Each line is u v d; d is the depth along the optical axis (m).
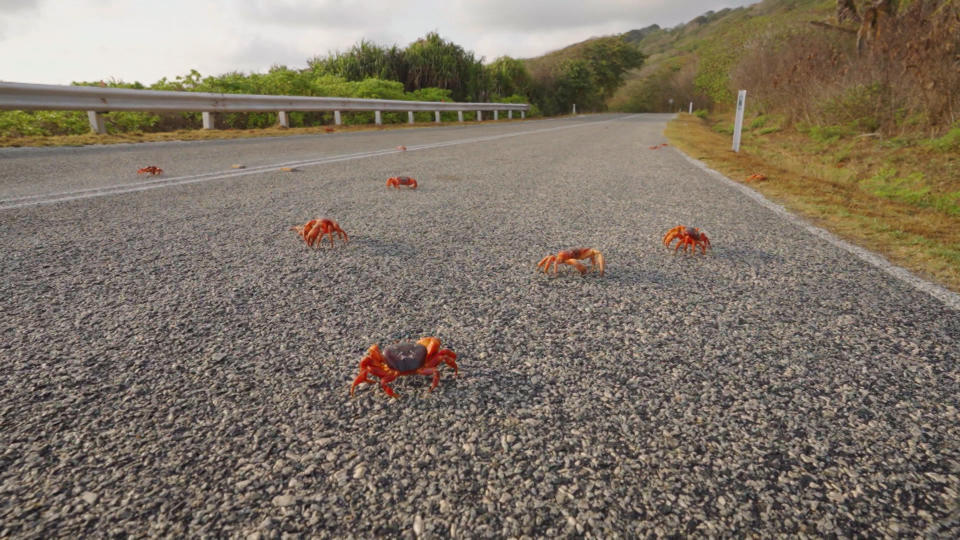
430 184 6.94
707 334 2.52
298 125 18.70
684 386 2.05
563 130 22.25
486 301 2.90
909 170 8.80
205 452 1.61
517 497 1.47
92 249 3.53
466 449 1.66
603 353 2.31
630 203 5.92
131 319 2.50
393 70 29.41
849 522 1.39
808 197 6.50
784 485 1.53
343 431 1.73
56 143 9.52
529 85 46.81
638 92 76.19
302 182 6.66
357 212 5.05
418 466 1.58
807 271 3.55
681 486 1.52
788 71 18.12
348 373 2.09
